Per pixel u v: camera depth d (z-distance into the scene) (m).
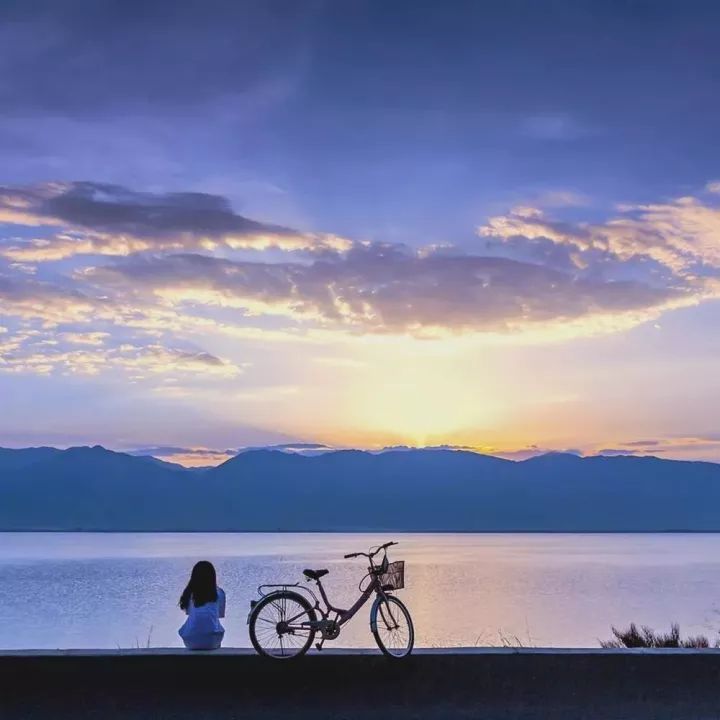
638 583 103.56
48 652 9.75
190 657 9.70
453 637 48.91
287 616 9.88
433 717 9.79
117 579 120.88
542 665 9.94
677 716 9.89
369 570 10.21
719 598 79.94
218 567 144.25
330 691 9.77
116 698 9.58
